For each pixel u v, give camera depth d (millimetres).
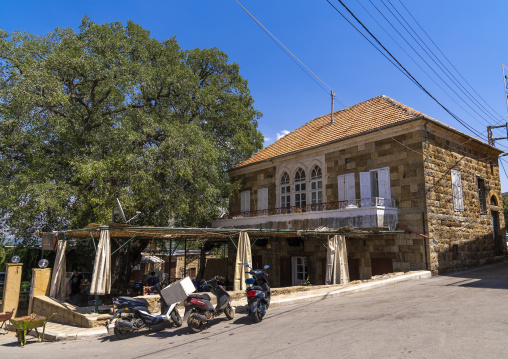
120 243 16391
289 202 22281
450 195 17250
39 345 7930
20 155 16875
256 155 26359
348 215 16703
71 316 9508
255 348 6109
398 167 16906
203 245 22562
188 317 7977
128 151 17281
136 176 16641
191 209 20656
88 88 18344
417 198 16062
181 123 21094
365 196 17984
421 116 15906
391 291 11641
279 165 23203
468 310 7797
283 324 7930
